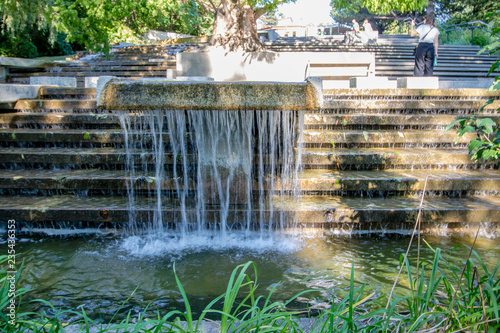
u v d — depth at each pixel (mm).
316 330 2033
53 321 1958
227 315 1761
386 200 4465
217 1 10641
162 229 4145
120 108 3371
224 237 4051
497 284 2092
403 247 3758
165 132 5543
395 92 7242
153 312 2568
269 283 2986
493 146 2389
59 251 3658
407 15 32406
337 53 9625
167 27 23609
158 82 3352
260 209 4094
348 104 6664
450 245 3775
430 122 6215
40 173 4938
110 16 6859
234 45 9594
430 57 8852
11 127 6293
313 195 4684
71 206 4180
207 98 3352
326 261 3414
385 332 1820
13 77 10641
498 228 4125
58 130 6000
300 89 3371
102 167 5234
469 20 28297
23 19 6812
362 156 5188
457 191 4660
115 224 4156
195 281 3039
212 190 4129
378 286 2887
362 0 10438
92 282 3012
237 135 4000
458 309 2113
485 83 8227
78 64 11773
